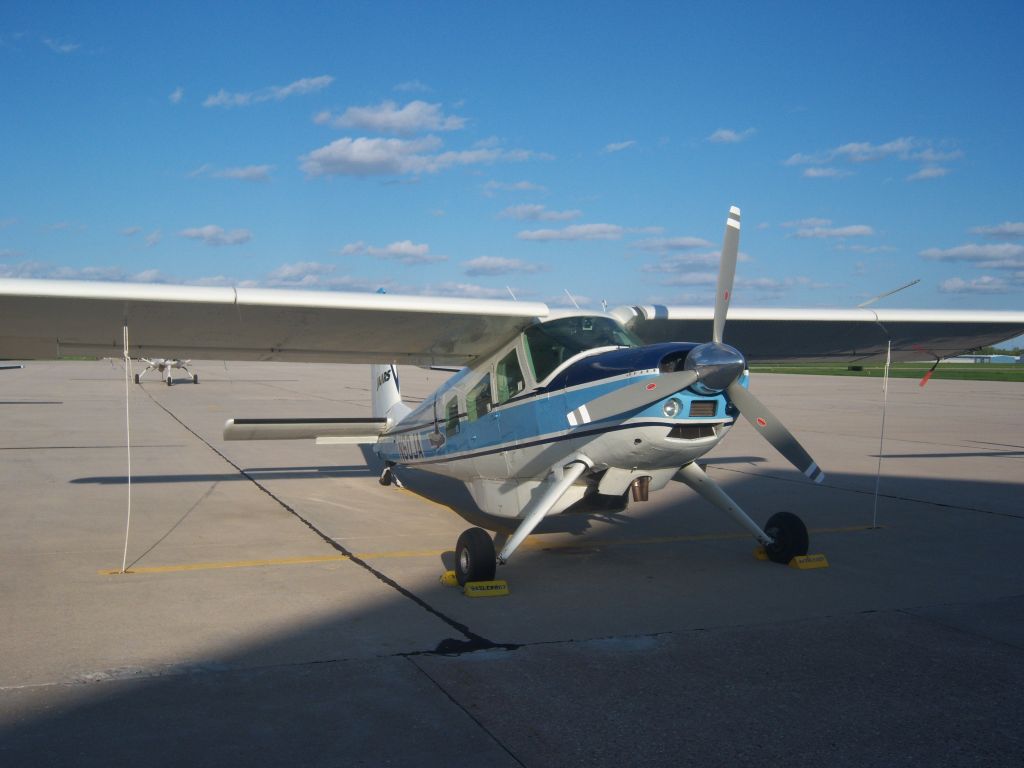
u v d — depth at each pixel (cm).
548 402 626
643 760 320
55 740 328
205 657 427
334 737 335
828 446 1498
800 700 381
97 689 382
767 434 560
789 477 1134
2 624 481
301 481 1078
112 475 1100
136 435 1566
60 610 511
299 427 895
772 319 778
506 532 780
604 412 575
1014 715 367
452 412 785
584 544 727
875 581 601
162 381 3550
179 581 585
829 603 543
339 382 3712
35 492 958
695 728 349
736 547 716
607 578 606
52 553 667
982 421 2014
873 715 365
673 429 557
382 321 675
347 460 1288
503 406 684
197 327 687
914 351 970
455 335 720
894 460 1316
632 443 567
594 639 465
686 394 552
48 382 3378
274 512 863
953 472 1184
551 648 448
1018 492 1014
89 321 654
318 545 713
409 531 780
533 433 645
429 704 370
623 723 353
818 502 944
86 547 690
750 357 972
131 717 352
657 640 464
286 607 521
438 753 323
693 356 537
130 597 542
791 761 321
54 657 425
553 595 558
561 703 374
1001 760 324
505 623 493
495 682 398
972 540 746
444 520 836
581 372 604
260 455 1333
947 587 585
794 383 4112
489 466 717
